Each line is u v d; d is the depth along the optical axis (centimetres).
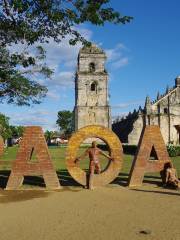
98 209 1327
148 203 1429
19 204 1445
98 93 8400
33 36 1978
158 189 1791
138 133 8450
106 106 8350
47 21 1952
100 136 1920
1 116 7612
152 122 8475
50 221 1158
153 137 1953
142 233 1010
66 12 1889
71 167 1878
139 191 1731
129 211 1287
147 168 1920
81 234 1010
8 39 2127
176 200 1490
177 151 4584
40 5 1855
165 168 1930
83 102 8344
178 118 8588
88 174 1883
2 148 2306
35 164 1866
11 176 1852
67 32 2005
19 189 1825
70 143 1895
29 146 1880
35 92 3036
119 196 1597
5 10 1886
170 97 8644
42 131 1902
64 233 1022
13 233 1027
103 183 1892
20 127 12900
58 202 1473
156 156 1966
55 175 1866
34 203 1459
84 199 1533
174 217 1190
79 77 8388
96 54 8469
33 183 2019
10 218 1205
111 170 1908
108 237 978
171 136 8469
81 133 1911
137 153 1930
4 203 1473
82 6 1870
